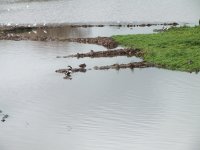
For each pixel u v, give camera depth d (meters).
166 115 45.69
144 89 53.44
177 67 60.94
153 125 43.53
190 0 120.00
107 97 51.38
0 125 45.19
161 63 62.50
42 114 47.53
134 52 68.94
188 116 45.28
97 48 74.06
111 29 88.69
